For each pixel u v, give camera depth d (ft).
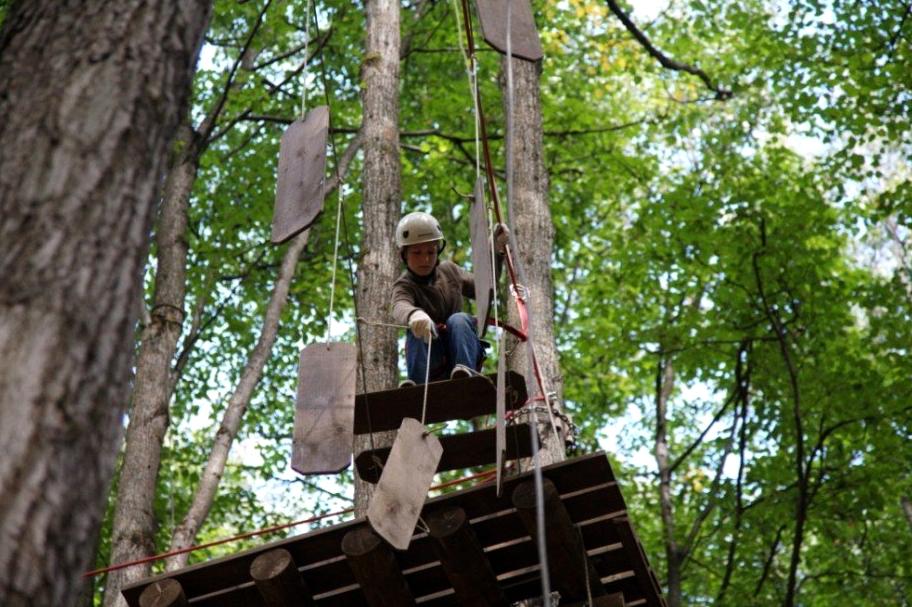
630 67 51.34
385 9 34.19
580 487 17.40
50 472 8.66
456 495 17.37
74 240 9.71
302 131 17.63
